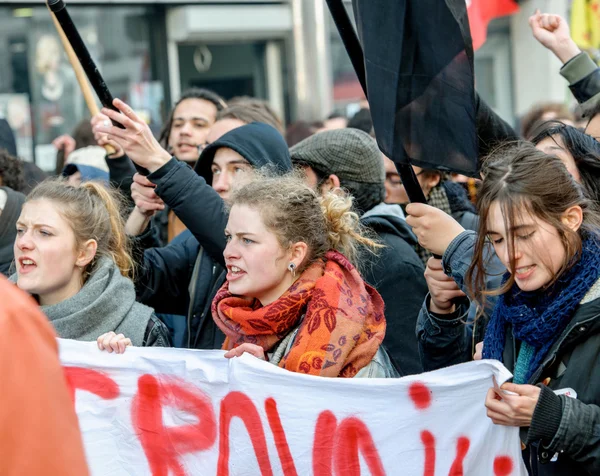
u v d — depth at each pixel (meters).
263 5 9.56
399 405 2.48
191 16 9.23
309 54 9.31
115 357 2.71
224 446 2.62
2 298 1.33
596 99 3.63
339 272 2.67
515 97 11.38
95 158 5.38
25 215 2.93
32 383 1.30
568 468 2.24
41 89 8.87
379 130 2.24
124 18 9.19
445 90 2.28
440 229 2.55
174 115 5.00
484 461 2.43
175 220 4.57
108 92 2.99
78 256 2.96
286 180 2.79
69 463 1.32
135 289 3.37
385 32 2.24
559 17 3.89
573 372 2.20
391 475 2.51
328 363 2.54
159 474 2.69
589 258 2.24
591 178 2.98
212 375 2.63
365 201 3.74
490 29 11.26
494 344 2.43
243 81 10.05
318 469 2.54
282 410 2.54
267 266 2.62
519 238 2.23
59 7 2.75
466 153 2.30
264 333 2.63
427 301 2.73
